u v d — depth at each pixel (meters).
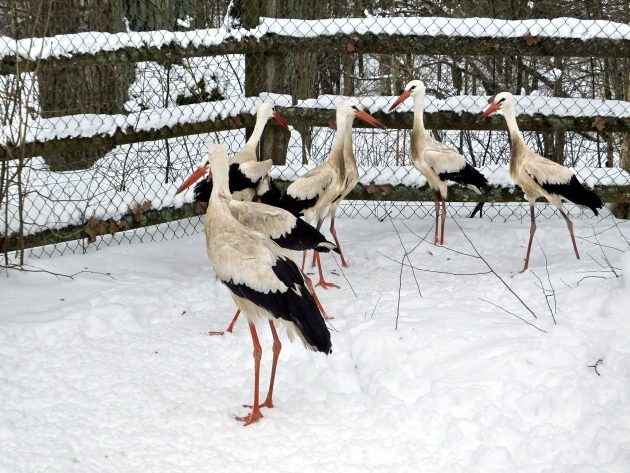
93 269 7.78
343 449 6.05
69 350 6.80
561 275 7.38
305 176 7.85
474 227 8.59
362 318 7.02
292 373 6.63
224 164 6.45
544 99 8.38
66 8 9.23
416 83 8.32
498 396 6.28
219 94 9.87
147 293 7.39
